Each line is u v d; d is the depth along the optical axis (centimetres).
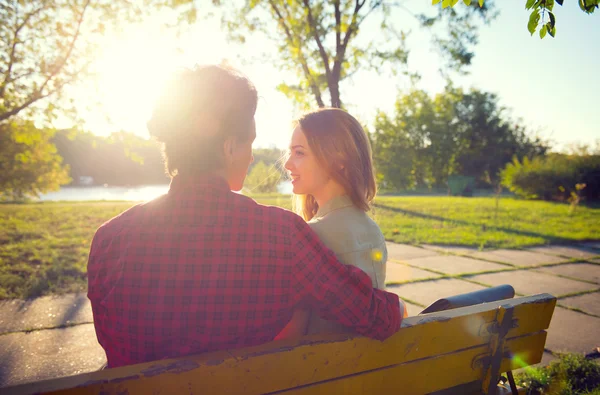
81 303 432
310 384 124
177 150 117
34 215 1132
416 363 144
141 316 111
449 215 1293
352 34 1079
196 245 112
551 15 217
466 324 153
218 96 117
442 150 3819
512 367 168
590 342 364
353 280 122
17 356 320
